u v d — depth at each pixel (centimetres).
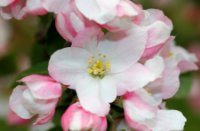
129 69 30
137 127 30
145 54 30
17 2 32
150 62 30
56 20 30
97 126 29
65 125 29
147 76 30
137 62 30
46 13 33
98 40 30
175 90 32
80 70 30
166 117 31
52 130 35
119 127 32
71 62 30
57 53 30
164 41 30
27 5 31
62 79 30
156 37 30
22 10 32
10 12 32
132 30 30
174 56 34
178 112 32
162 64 30
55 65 30
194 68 36
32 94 29
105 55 30
